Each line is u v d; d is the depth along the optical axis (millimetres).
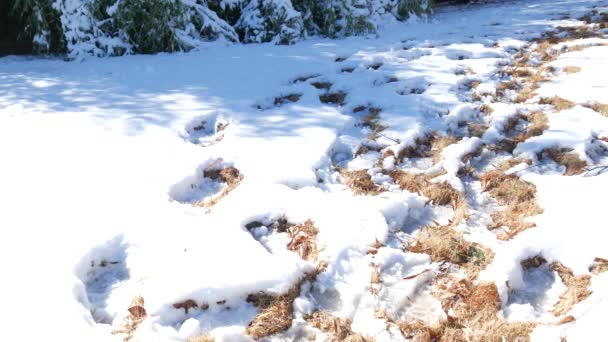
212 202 2918
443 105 4305
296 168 3189
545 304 2221
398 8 8422
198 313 2100
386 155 3521
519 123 4102
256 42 7156
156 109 4203
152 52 6570
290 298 2186
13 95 4648
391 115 4105
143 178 3027
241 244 2436
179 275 2209
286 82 5027
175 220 2627
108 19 6461
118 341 1942
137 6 6379
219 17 7438
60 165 3178
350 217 2688
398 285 2307
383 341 1992
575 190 2957
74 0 6285
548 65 5449
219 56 6141
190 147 3467
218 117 4105
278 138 3645
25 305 2041
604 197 2820
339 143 3654
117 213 2666
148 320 2033
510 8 9914
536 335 1956
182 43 6574
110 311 2152
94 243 2412
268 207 2775
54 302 2059
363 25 7488
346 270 2377
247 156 3361
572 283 2287
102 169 3133
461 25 8102
